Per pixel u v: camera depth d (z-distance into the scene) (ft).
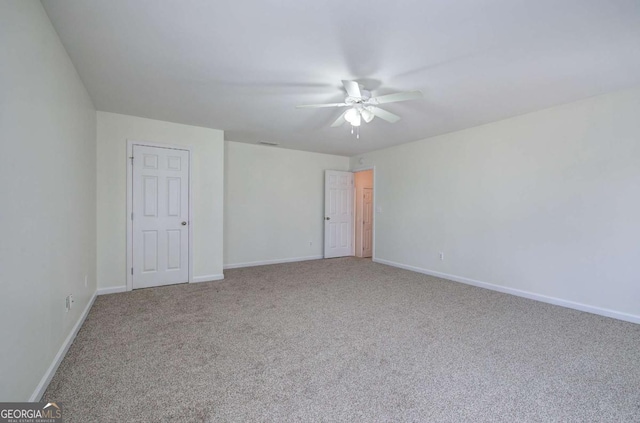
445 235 15.17
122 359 6.94
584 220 10.39
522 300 11.59
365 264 18.81
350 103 8.91
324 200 20.92
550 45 6.97
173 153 13.42
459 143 14.51
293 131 14.82
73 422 4.88
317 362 6.88
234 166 17.54
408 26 6.28
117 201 12.32
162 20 6.12
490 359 7.03
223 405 5.36
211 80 8.98
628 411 5.24
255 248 18.37
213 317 9.68
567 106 10.78
